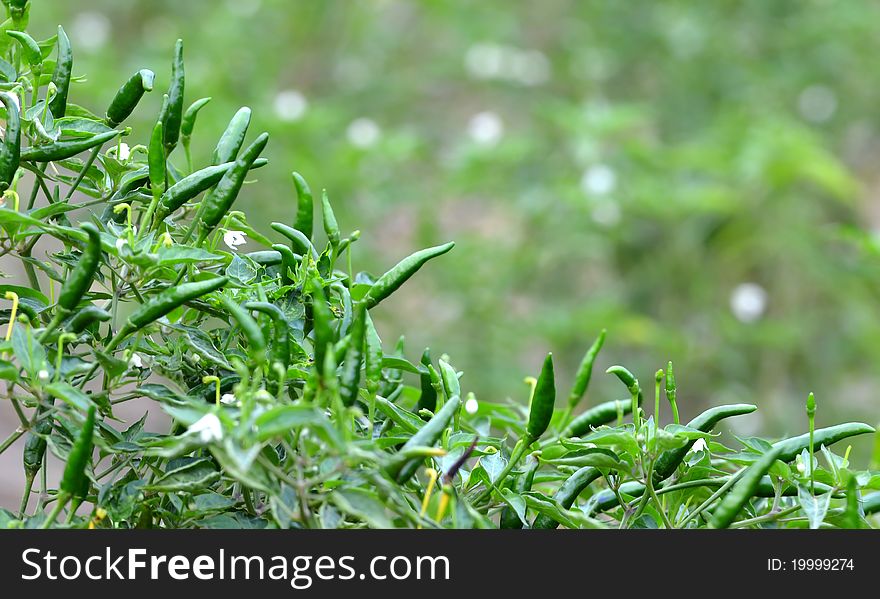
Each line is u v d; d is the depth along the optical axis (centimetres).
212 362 143
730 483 140
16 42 156
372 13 740
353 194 579
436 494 138
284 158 552
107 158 150
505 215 687
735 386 602
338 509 126
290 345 141
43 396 125
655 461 141
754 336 593
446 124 749
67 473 119
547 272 672
